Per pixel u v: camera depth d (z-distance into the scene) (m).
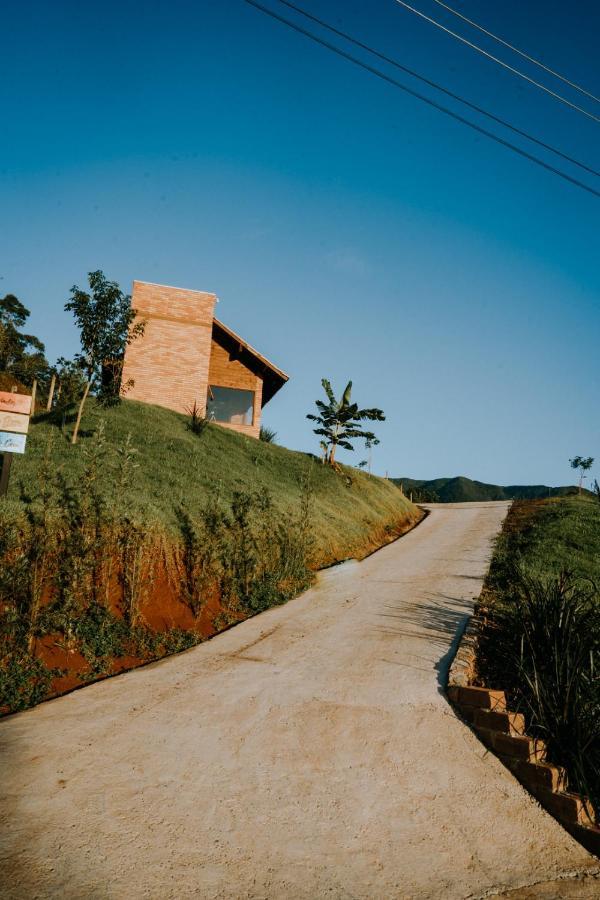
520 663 6.42
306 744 5.40
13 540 7.62
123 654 7.61
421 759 5.18
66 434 16.14
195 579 9.91
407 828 4.29
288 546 12.78
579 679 5.65
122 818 4.09
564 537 17.77
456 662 7.13
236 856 3.81
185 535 10.70
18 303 51.97
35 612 6.86
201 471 16.58
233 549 11.31
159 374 25.80
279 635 8.88
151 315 26.27
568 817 4.56
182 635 8.58
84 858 3.60
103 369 17.33
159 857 3.71
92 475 9.24
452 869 3.91
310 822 4.27
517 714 5.57
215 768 4.92
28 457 12.63
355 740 5.48
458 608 10.27
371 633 8.85
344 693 6.50
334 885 3.63
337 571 14.23
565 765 5.15
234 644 8.41
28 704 6.08
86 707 5.98
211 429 24.23
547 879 3.93
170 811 4.25
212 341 28.56
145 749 5.15
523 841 4.30
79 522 8.88
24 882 3.30
